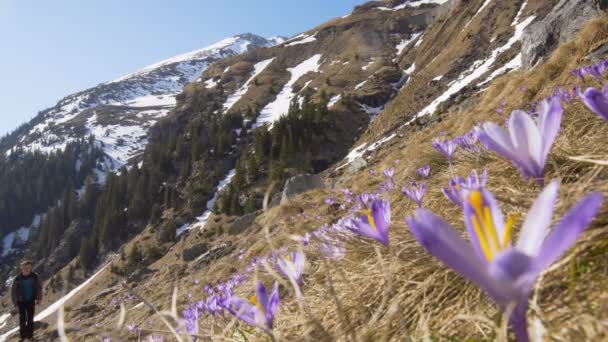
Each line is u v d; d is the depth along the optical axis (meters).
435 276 1.23
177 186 97.00
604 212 1.04
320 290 1.84
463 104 22.64
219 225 68.56
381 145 45.28
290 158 83.06
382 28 138.00
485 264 0.43
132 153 166.50
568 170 1.70
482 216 0.55
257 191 72.31
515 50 58.31
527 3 78.88
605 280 0.88
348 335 1.12
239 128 110.94
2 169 166.38
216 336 1.15
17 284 10.38
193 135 104.88
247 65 153.25
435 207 2.18
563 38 16.58
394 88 102.38
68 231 117.06
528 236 0.47
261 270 2.43
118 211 101.38
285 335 1.52
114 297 24.95
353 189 7.74
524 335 0.47
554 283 0.97
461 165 2.81
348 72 118.44
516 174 1.86
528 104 7.66
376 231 1.19
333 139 88.31
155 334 1.62
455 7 108.38
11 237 139.00
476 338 0.94
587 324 0.73
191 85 153.00
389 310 1.12
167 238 78.06
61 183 151.12
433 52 100.31
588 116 2.38
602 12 15.00
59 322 0.72
